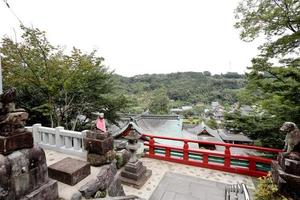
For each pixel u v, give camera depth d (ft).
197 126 86.17
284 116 18.30
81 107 35.60
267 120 21.48
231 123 23.38
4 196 7.66
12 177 8.02
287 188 12.19
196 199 17.35
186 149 25.11
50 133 19.48
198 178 21.36
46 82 27.71
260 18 17.90
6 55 26.91
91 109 36.99
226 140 56.80
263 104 19.85
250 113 23.98
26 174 8.70
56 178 12.92
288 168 12.40
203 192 18.52
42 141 20.20
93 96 35.47
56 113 31.42
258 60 19.49
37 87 29.58
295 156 12.39
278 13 16.81
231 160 24.16
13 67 27.02
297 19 16.02
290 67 17.93
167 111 120.98
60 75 29.45
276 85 18.71
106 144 16.15
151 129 56.44
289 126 12.85
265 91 20.22
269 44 18.93
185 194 18.17
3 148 7.91
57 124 32.48
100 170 14.94
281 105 18.04
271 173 14.71
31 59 27.35
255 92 21.91
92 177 13.71
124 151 23.22
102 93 35.99
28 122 34.63
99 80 34.42
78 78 30.17
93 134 16.55
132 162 20.27
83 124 38.55
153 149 27.35
